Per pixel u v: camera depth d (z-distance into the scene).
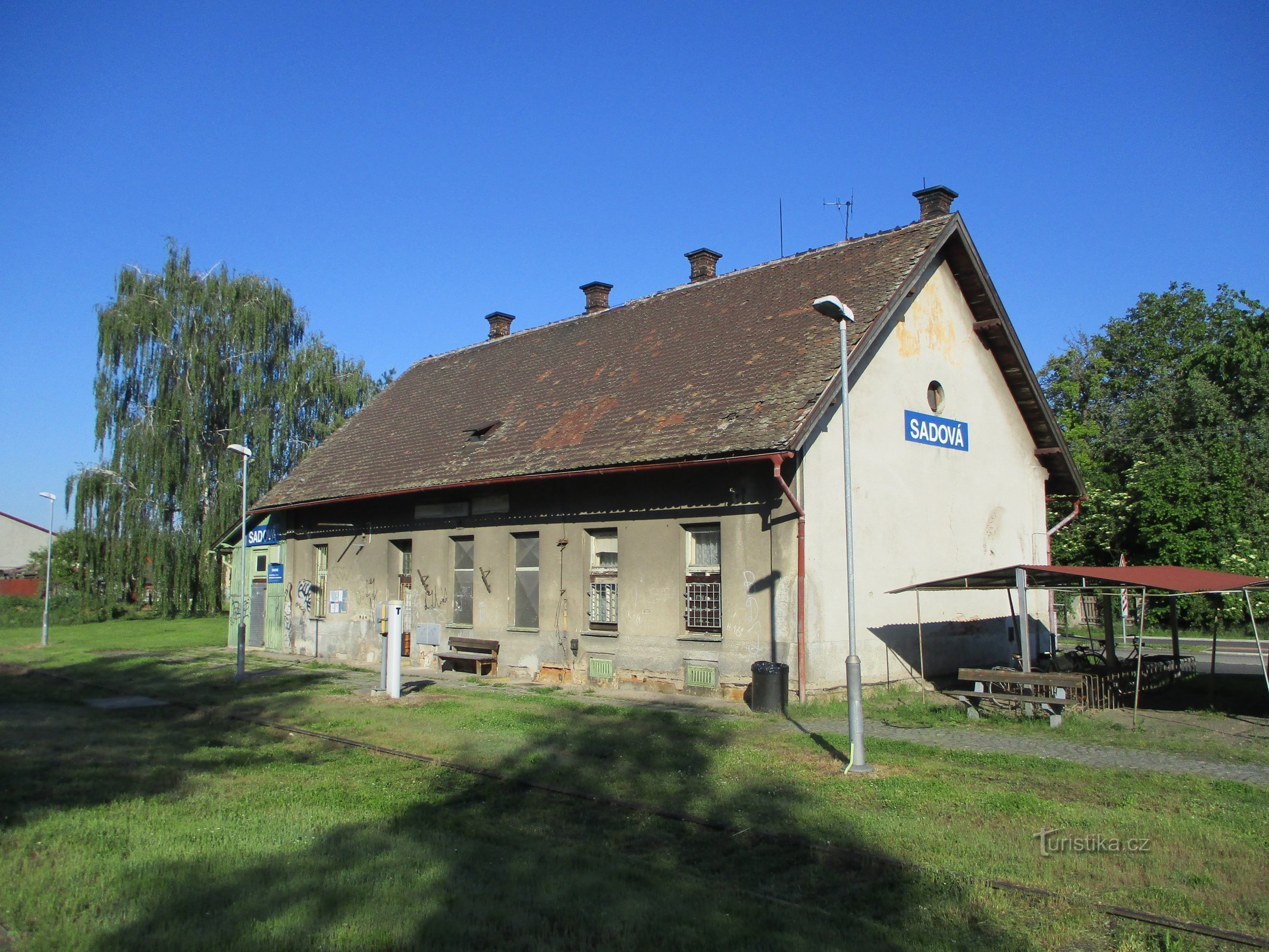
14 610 42.50
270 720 14.15
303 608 26.02
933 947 5.29
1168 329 45.78
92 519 39.78
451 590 21.05
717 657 15.51
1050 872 6.52
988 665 18.88
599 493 17.66
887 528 16.50
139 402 41.47
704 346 19.09
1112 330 47.06
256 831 7.69
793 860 7.02
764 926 5.61
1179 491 32.62
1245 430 36.66
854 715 10.02
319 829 7.80
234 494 40.88
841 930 5.56
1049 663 16.66
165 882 6.31
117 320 40.34
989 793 8.73
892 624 16.38
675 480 16.36
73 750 11.92
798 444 13.90
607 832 7.88
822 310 10.49
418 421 25.39
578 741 11.84
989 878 6.40
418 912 5.73
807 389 15.04
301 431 45.38
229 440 42.53
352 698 16.44
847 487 10.32
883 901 6.12
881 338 16.80
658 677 16.33
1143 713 14.20
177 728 13.97
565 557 18.23
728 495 15.56
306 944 5.26
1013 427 20.66
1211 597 31.02
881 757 10.67
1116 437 38.47
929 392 18.19
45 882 6.38
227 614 44.16
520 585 19.42
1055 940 5.46
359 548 23.89
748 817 8.12
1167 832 7.41
